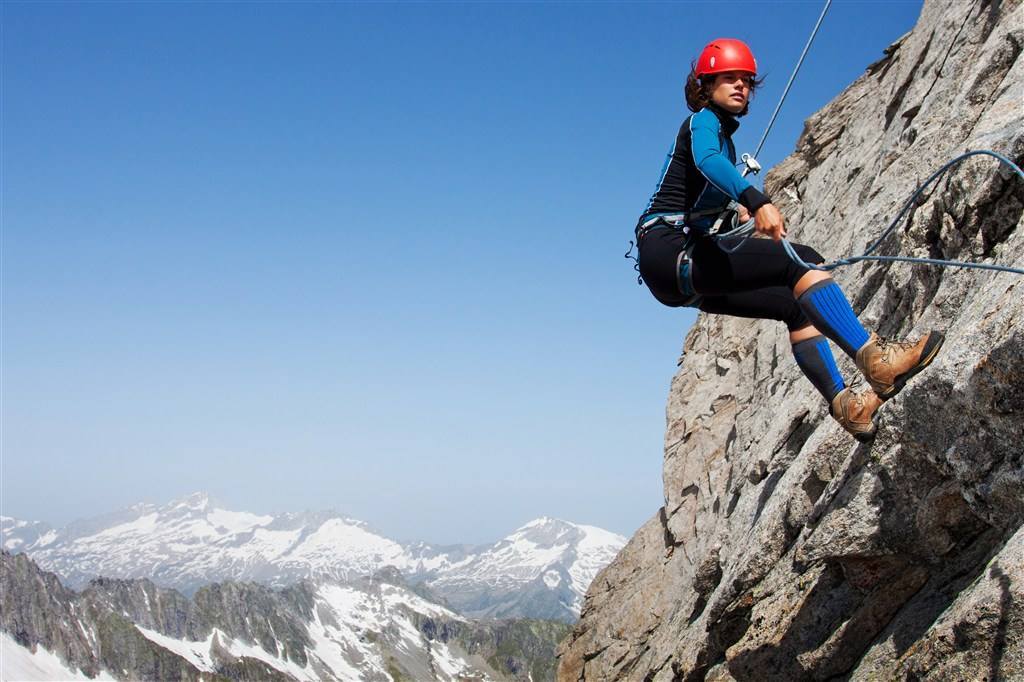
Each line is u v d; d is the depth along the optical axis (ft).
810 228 59.57
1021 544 19.19
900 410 22.48
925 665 20.67
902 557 24.31
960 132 33.78
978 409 20.66
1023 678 18.21
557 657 69.26
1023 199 26.68
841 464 28.14
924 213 31.83
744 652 29.55
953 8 43.16
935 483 22.75
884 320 34.30
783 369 49.88
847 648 25.94
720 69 21.76
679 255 21.44
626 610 62.18
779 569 29.99
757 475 40.96
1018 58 31.55
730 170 19.95
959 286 27.53
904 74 51.37
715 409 64.49
